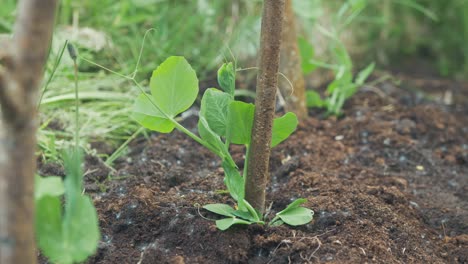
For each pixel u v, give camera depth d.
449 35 1.40
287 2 0.95
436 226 0.79
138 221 0.72
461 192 0.87
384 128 0.98
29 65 0.52
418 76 1.32
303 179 0.81
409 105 1.11
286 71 0.97
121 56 1.09
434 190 0.86
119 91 1.02
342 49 1.03
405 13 1.38
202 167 0.87
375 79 1.20
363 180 0.85
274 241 0.70
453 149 0.97
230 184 0.70
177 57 0.69
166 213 0.73
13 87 0.52
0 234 0.53
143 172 0.84
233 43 1.13
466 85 1.27
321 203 0.76
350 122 0.99
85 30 1.07
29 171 0.53
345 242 0.70
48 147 0.85
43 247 0.59
